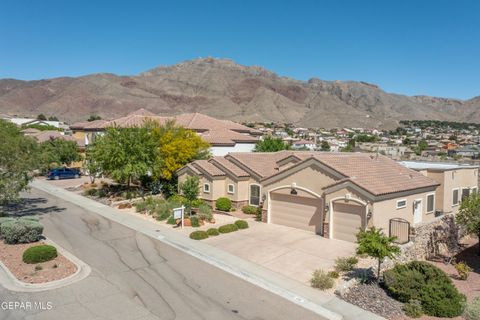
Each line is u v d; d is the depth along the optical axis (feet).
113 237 66.74
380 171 75.20
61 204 97.04
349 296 44.86
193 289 45.32
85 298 41.86
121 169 96.27
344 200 65.46
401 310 42.57
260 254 58.59
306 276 50.26
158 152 102.06
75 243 62.39
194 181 83.97
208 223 78.23
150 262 54.13
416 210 74.08
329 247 62.34
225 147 132.26
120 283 46.21
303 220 73.67
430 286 44.29
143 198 99.35
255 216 86.17
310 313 40.47
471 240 82.28
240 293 44.68
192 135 109.81
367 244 47.65
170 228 73.67
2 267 49.80
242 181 93.25
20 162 73.67
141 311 39.27
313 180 71.41
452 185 86.33
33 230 60.95
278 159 103.96
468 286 55.01
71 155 156.66
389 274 47.21
